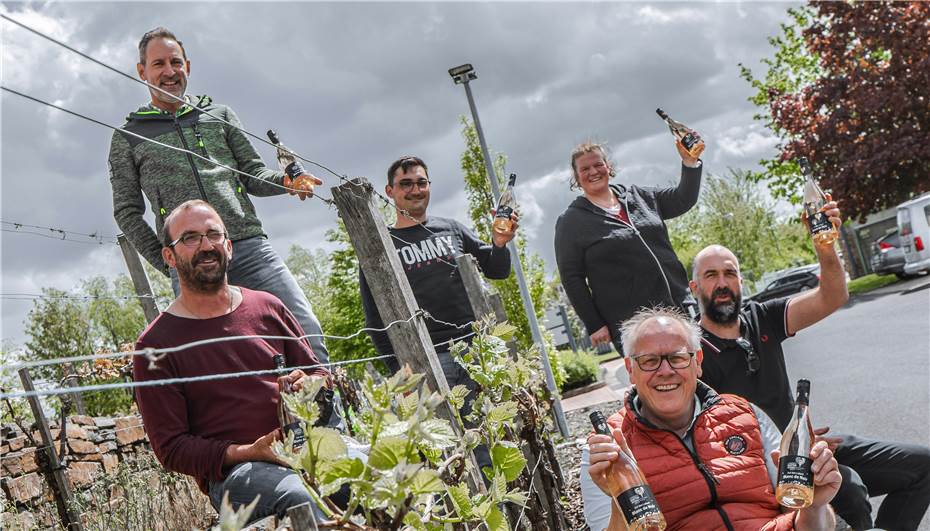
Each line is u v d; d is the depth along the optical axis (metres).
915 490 3.78
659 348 3.05
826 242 3.99
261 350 3.14
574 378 18.30
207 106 4.29
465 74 13.81
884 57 27.73
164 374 2.99
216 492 2.89
